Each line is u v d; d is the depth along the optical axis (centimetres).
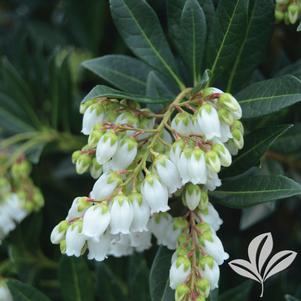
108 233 31
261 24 34
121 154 30
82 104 31
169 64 35
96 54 47
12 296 36
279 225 44
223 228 42
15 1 54
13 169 40
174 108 31
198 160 30
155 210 30
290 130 37
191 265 31
